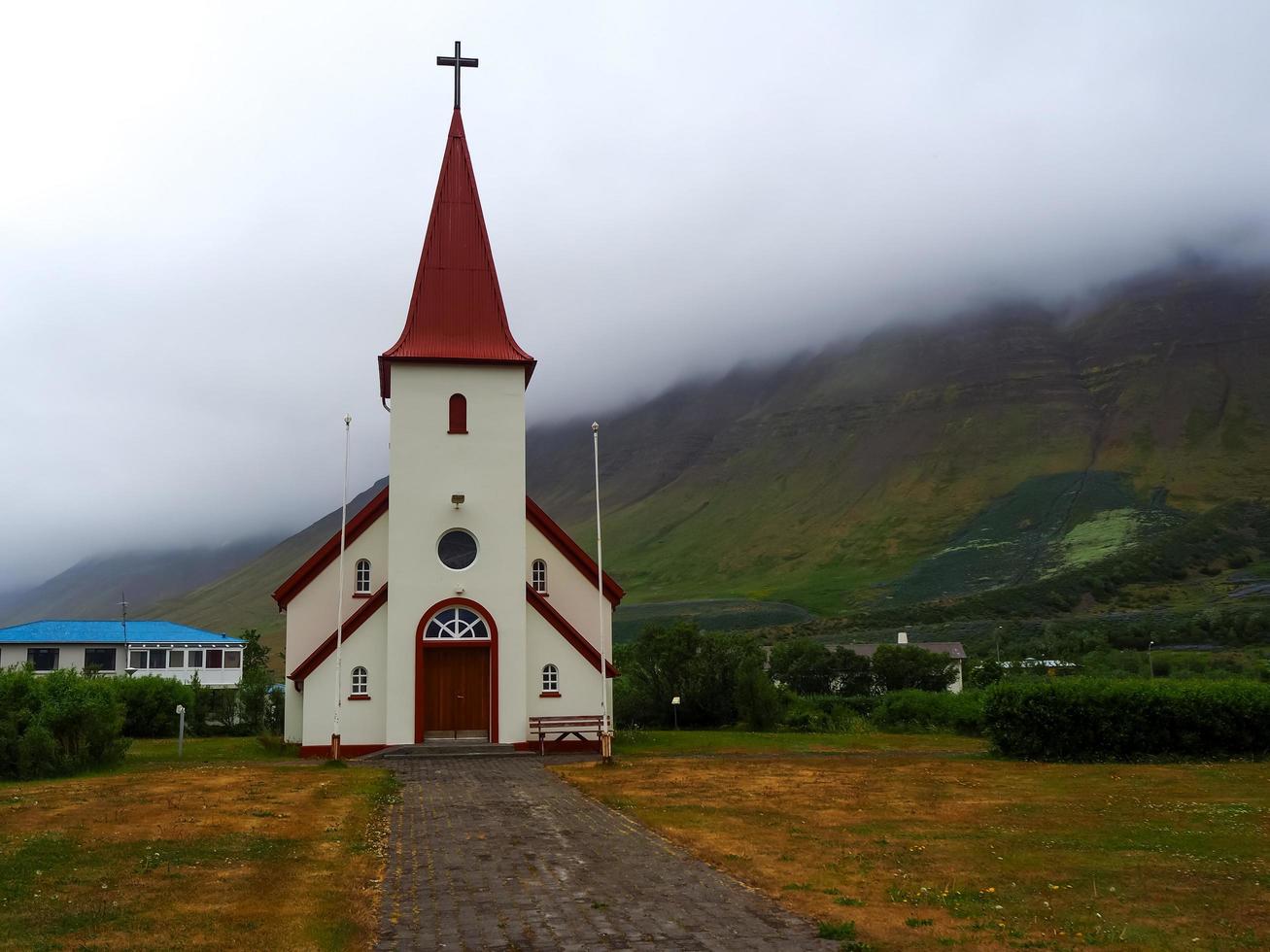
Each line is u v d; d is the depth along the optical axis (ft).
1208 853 50.72
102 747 87.61
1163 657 270.26
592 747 104.83
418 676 102.27
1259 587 401.90
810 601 603.26
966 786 76.64
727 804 65.51
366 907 38.50
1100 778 82.33
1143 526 602.03
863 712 162.81
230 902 38.50
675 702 137.28
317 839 51.72
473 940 34.40
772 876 44.16
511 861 47.34
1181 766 91.61
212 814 58.85
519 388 108.58
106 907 37.29
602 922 36.70
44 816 58.08
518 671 103.91
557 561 116.47
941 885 43.24
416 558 104.27
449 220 112.68
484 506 105.91
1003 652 318.65
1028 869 46.52
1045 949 34.06
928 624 422.82
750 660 151.12
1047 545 614.34
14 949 32.12
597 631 115.96
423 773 82.74
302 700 105.40
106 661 232.53
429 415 106.73
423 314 109.40
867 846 51.72
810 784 76.48
